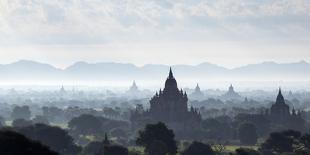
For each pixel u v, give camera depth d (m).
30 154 179.50
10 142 178.62
